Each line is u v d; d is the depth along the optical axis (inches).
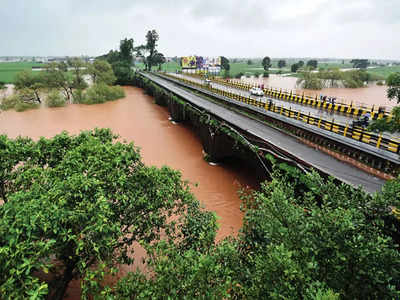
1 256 214.5
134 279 259.3
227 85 2237.9
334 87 3526.1
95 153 382.3
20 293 211.2
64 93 2659.9
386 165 625.6
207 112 1143.6
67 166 355.9
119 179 345.1
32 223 238.8
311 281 188.2
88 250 294.7
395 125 382.6
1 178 395.9
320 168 581.3
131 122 1711.4
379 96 2559.1
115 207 355.3
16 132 1453.0
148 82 2741.1
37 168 379.2
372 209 235.9
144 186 391.2
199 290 211.9
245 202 302.7
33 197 290.5
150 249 287.1
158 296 223.3
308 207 258.1
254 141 792.9
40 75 2406.5
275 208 239.0
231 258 244.8
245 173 943.0
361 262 185.6
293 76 5457.7
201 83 2363.4
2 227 230.4
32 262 224.4
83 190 304.5
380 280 183.9
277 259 181.0
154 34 4227.4
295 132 933.8
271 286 186.9
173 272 230.2
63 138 449.7
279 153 693.3
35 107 2073.1
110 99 2534.5
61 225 278.1
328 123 876.0
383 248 189.6
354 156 714.8
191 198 423.5
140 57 4493.1
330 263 197.9
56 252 282.4
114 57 4377.5
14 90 2300.7
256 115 1171.9
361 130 792.9
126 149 419.2
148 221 370.9
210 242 315.9
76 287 431.8
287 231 215.0
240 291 223.5
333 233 197.0
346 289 192.9
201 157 1103.6
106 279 442.3
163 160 1066.7
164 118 1836.9
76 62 2677.2
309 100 1364.4
